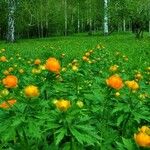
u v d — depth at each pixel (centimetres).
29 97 87
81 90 132
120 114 107
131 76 185
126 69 241
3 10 862
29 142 91
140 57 341
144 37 823
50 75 116
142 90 146
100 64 232
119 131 109
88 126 81
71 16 1328
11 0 821
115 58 287
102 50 347
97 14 1219
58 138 77
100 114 110
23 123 83
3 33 1249
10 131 82
